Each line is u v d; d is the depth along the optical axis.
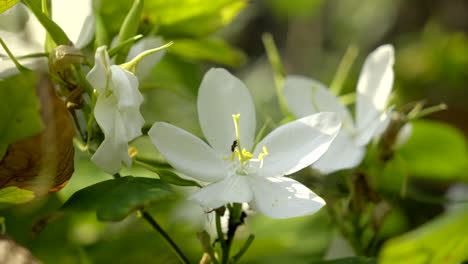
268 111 1.20
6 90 0.67
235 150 0.72
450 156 0.95
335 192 0.81
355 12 2.13
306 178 0.80
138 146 0.81
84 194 0.69
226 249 0.73
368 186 0.79
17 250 0.67
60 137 0.68
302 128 0.73
